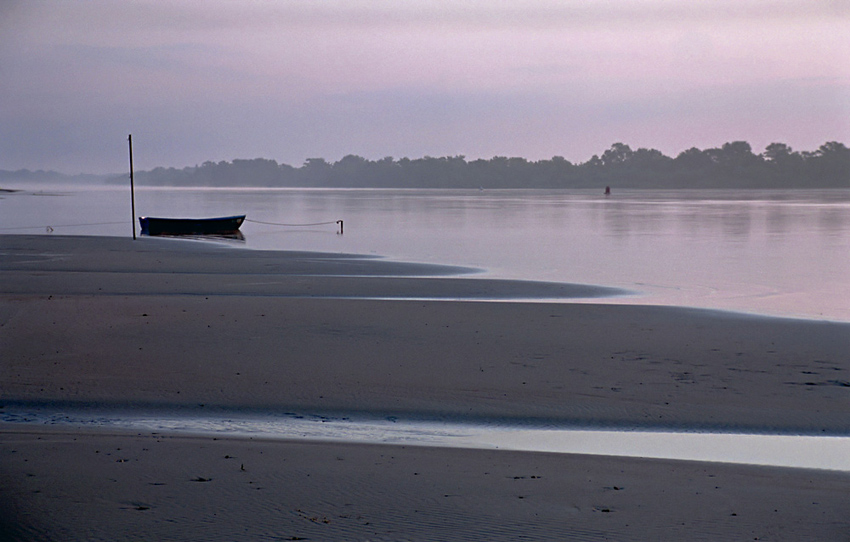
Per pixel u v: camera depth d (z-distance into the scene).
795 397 15.78
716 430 13.89
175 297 28.45
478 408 15.09
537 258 47.91
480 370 17.84
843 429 13.94
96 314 24.59
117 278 35.41
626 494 9.86
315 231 75.25
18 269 39.41
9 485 9.64
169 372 17.50
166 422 14.10
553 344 20.61
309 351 19.66
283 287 32.53
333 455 11.59
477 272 40.16
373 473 10.55
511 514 8.93
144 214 113.06
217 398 15.64
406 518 8.70
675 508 9.34
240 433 13.39
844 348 20.33
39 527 8.21
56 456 11.10
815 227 78.81
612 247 56.03
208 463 10.87
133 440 12.30
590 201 180.00
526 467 11.14
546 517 8.87
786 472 11.25
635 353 19.62
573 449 12.79
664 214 109.56
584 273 39.91
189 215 112.06
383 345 20.39
